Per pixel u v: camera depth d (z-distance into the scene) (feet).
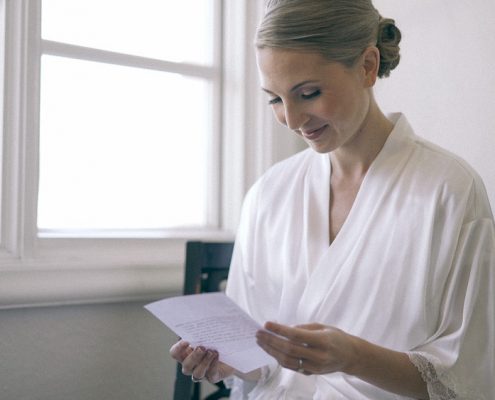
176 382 5.05
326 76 3.68
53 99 5.65
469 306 3.81
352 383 4.05
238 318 3.79
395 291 4.00
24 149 5.06
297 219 4.61
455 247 3.93
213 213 6.74
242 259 5.02
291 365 3.26
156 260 5.81
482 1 5.53
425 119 5.98
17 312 5.03
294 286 4.43
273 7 3.71
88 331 5.41
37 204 5.18
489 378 3.77
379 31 4.07
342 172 4.52
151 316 5.82
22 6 5.04
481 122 5.53
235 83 6.67
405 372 3.63
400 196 4.14
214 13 6.73
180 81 6.54
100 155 5.97
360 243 4.15
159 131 6.40
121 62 6.04
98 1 5.92
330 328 3.45
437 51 5.88
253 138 6.63
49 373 5.18
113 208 6.07
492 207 5.46
